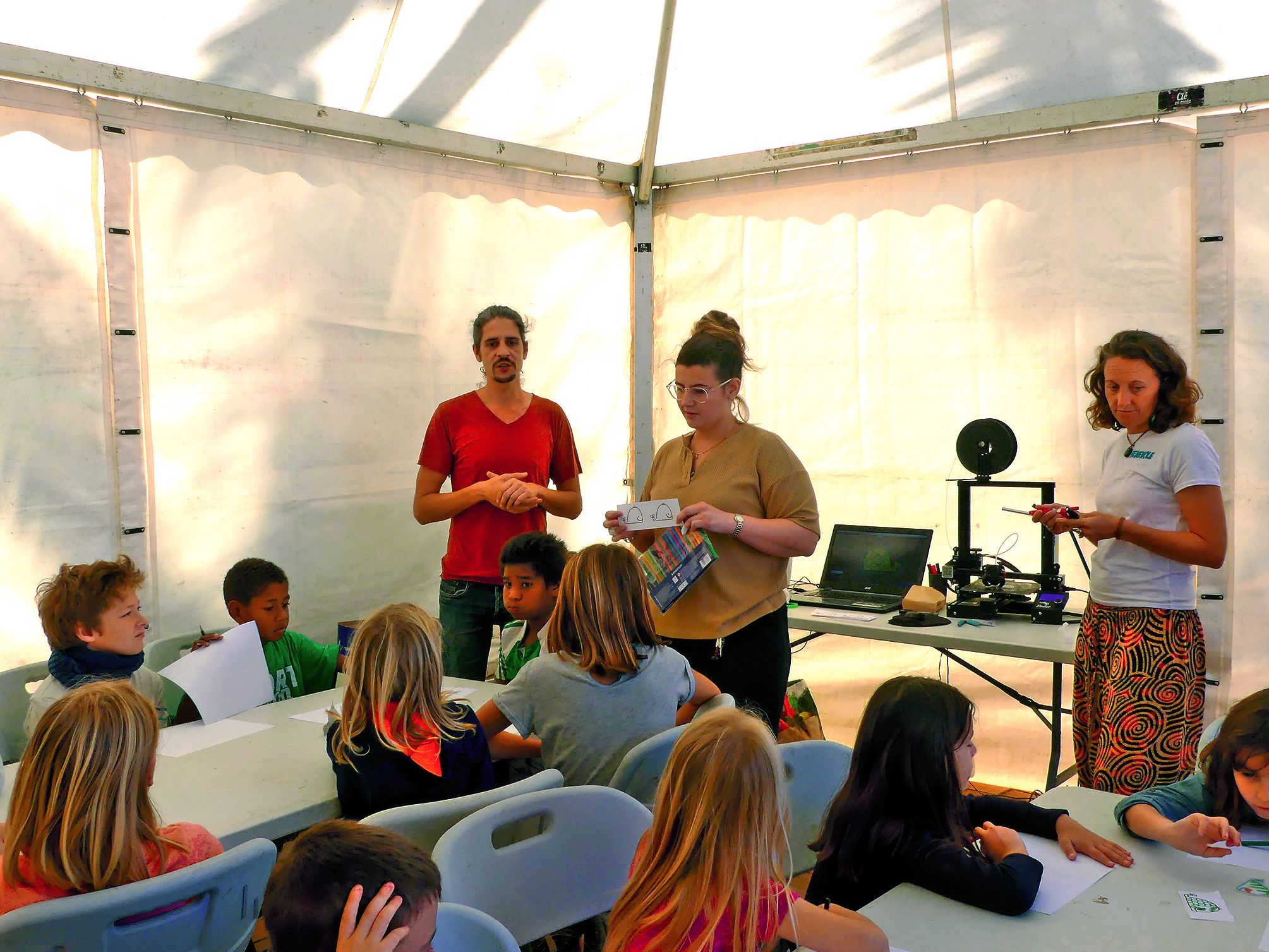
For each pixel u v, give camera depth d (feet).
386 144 11.78
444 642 10.82
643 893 4.19
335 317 11.48
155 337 10.06
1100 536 8.35
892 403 13.00
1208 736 6.53
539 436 11.03
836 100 12.61
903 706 5.24
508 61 11.77
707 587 8.81
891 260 12.85
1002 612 10.98
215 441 10.55
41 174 9.21
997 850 5.19
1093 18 10.65
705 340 8.87
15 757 8.17
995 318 12.24
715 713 4.44
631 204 14.47
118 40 9.39
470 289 12.76
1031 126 11.63
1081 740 8.76
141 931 4.70
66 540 9.50
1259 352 10.59
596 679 6.92
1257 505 10.65
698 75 13.03
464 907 4.39
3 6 8.70
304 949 3.86
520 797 5.32
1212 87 10.56
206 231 10.35
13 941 4.32
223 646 8.47
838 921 4.35
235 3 9.70
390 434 12.08
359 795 6.36
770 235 13.70
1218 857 5.36
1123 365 8.30
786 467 8.88
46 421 9.34
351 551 11.79
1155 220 11.19
